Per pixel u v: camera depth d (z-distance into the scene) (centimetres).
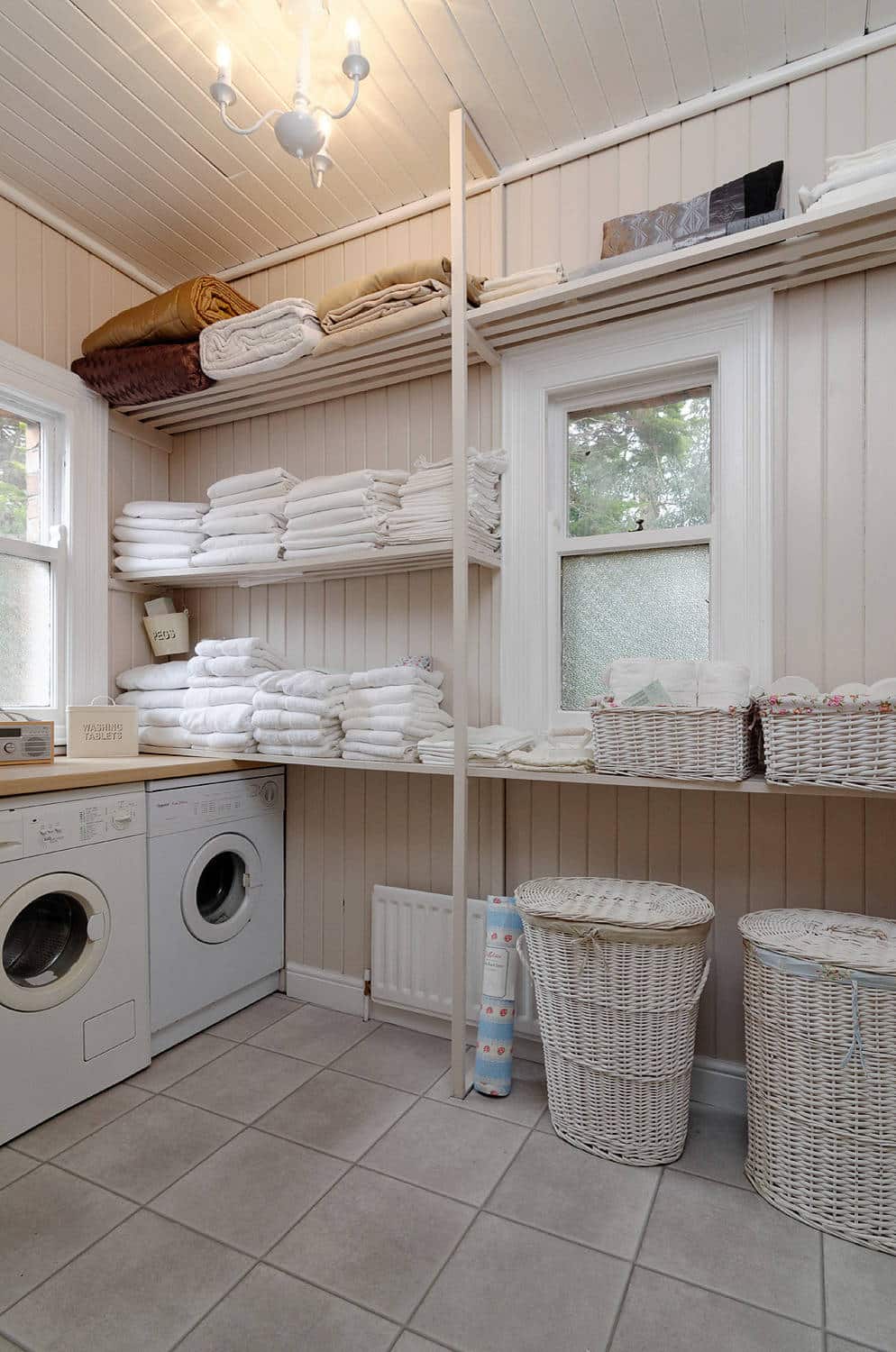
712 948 204
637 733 177
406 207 253
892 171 164
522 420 228
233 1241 147
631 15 180
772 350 194
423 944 238
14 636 251
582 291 192
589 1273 140
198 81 199
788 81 198
